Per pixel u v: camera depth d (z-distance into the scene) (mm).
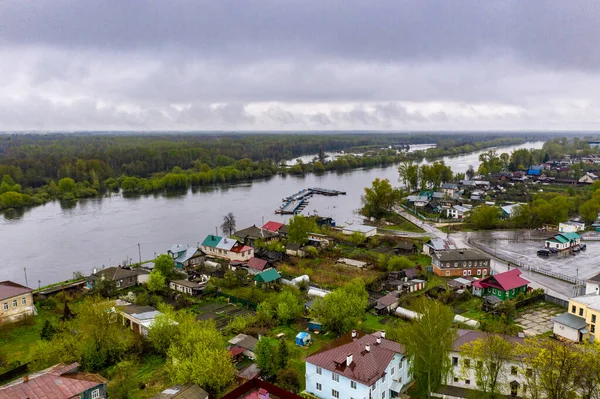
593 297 77562
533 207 171875
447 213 188125
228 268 119938
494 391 53938
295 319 85188
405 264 113625
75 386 50375
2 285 90375
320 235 152875
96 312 70438
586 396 45875
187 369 58938
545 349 48906
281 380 61750
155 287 101438
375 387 54344
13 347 77062
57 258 134750
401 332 58719
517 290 96750
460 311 89688
